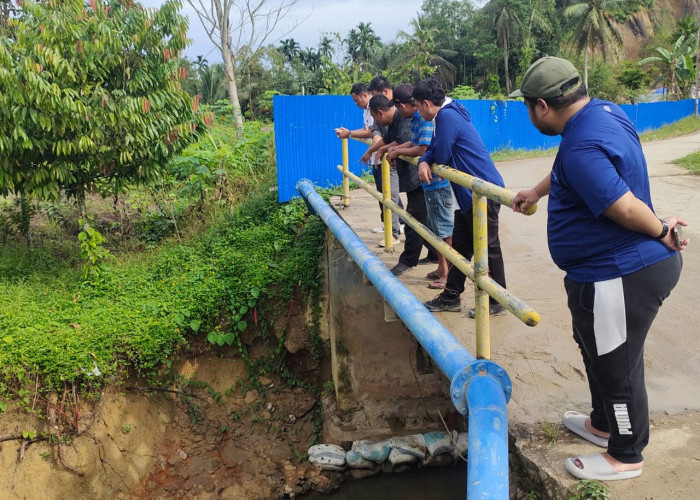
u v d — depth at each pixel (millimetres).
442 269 4926
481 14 48531
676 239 2299
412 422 6898
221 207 10359
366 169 11438
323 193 9875
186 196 10312
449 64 50000
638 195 2293
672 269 2324
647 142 22984
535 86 2367
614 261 2309
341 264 6945
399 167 5316
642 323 2336
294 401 7645
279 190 9992
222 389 7473
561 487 2533
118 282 7887
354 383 7000
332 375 7441
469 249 4375
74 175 7934
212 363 7477
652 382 3461
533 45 45719
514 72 49344
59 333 6379
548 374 3611
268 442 7188
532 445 2850
